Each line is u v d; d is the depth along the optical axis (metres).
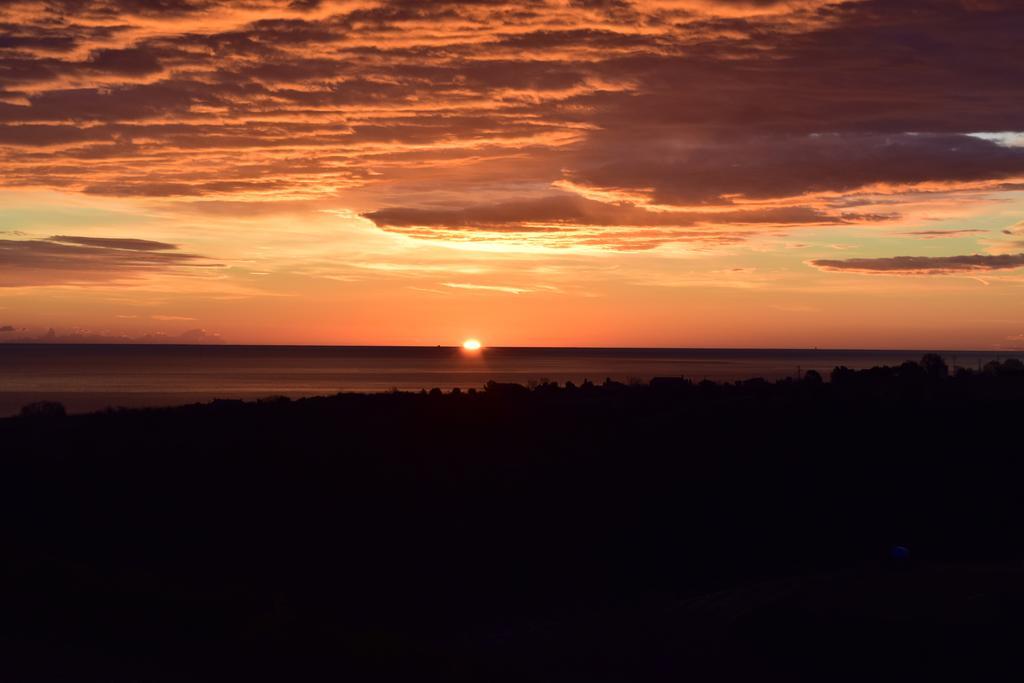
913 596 18.34
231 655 11.35
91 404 94.94
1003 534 28.92
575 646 18.97
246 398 103.25
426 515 29.39
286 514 28.52
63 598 13.24
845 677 15.90
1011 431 38.81
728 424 39.81
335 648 11.90
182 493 29.78
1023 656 15.57
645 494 31.98
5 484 30.42
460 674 11.90
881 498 31.86
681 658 17.62
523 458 35.72
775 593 20.42
